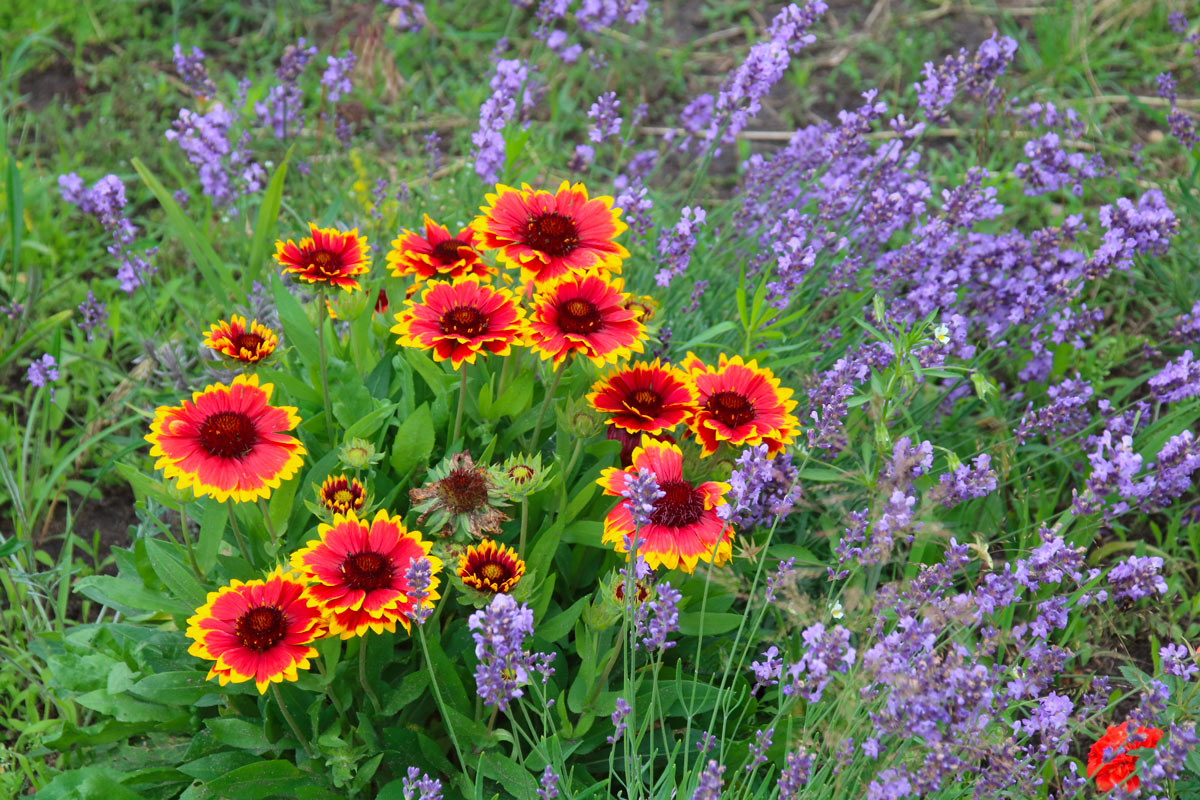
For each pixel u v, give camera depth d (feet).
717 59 21.72
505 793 9.59
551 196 9.57
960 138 19.29
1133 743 8.43
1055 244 13.50
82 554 13.41
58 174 18.02
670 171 19.29
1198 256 14.80
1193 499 13.47
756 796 8.77
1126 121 19.29
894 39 21.94
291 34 21.76
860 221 13.53
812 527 11.98
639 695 9.41
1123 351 14.90
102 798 9.30
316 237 9.41
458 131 19.48
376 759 9.21
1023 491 12.60
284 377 10.36
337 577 8.06
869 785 7.77
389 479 10.33
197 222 17.63
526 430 10.67
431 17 21.83
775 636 10.24
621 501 8.79
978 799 8.32
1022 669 9.43
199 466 8.29
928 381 13.80
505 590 8.35
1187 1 21.30
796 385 12.91
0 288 16.16
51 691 11.12
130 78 20.27
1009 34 21.58
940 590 9.05
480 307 9.20
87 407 15.12
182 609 9.70
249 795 9.13
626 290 14.16
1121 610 10.92
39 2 21.31
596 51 21.27
